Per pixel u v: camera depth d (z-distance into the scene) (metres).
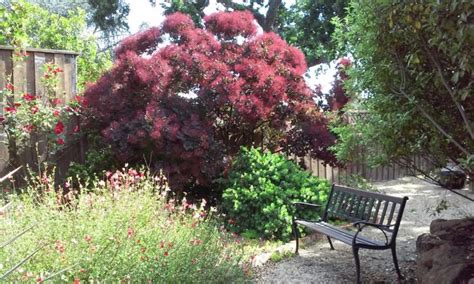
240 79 6.98
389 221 4.46
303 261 5.08
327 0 14.56
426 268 3.79
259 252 5.28
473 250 3.73
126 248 3.33
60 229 3.40
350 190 5.34
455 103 3.50
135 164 6.83
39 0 18.84
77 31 10.93
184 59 6.92
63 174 6.91
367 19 3.76
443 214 7.59
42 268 3.00
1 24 7.45
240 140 7.71
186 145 6.42
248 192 6.06
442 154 4.16
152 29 7.40
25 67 6.75
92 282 2.88
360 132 4.54
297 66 7.66
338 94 7.79
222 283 3.63
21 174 6.50
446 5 2.82
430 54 3.41
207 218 5.27
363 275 4.55
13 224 3.35
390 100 3.88
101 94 6.77
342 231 4.91
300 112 7.66
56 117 6.72
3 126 6.39
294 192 6.06
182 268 3.42
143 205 4.06
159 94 6.92
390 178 12.24
